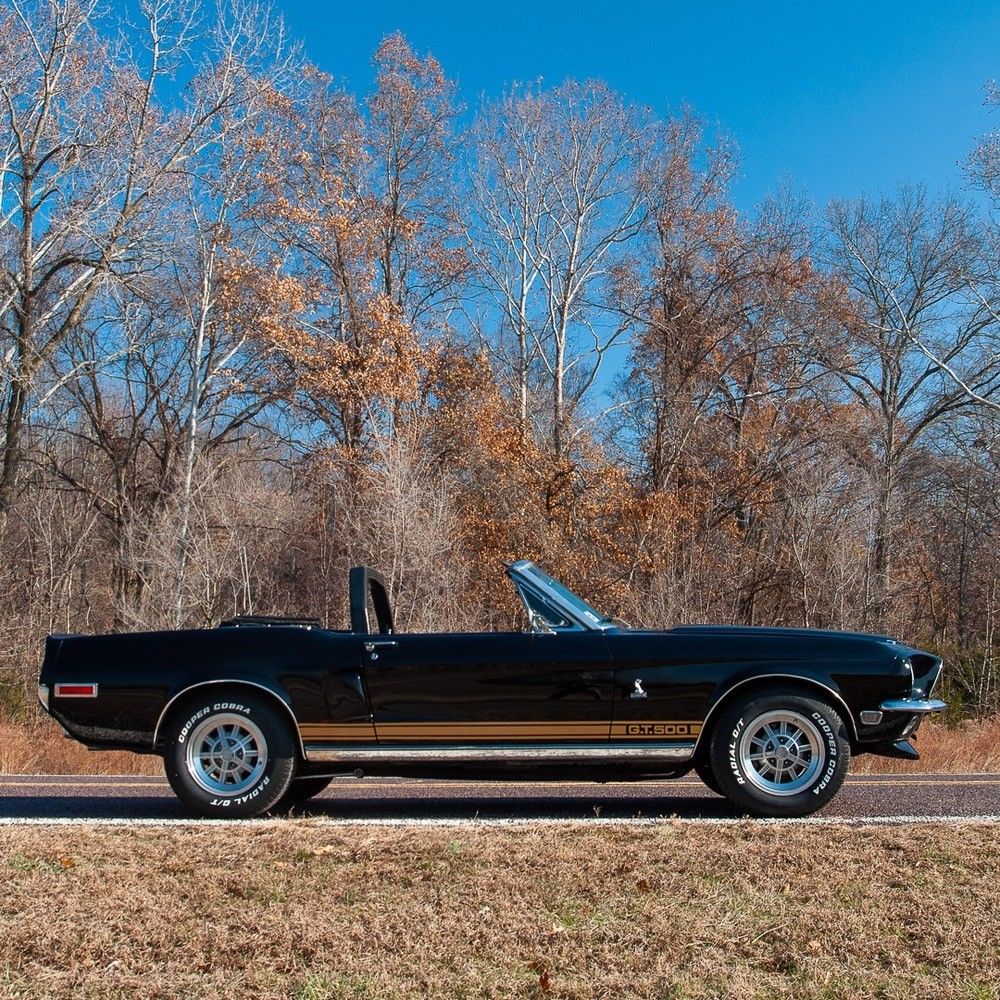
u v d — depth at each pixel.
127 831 6.25
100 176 26.31
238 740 6.94
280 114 32.69
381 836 5.96
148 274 29.02
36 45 25.55
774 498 29.72
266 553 26.80
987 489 29.23
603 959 4.19
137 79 26.70
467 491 28.97
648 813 7.13
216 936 4.46
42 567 25.84
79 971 4.18
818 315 35.00
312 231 32.78
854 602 23.14
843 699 6.70
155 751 7.04
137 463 36.16
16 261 27.59
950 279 35.56
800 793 6.62
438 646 6.88
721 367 34.88
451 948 4.30
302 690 6.87
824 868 5.21
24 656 23.12
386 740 6.86
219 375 33.09
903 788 8.20
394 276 38.25
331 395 31.53
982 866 5.21
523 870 5.23
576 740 6.77
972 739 13.93
